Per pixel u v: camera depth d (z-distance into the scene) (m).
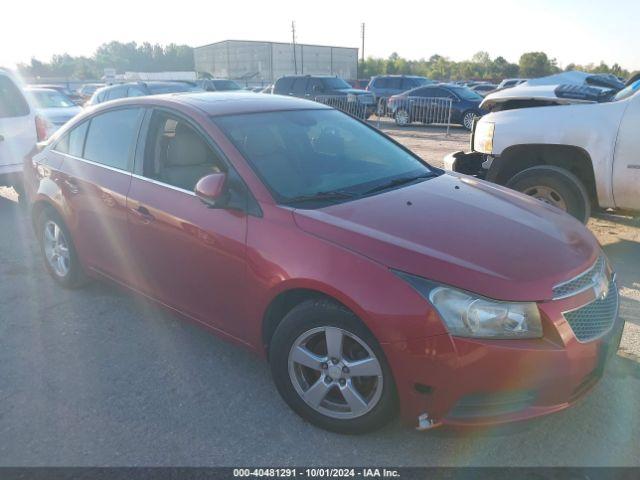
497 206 3.39
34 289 4.94
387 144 4.32
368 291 2.65
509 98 6.74
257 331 3.19
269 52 61.03
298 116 4.04
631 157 5.22
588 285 2.80
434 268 2.62
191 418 3.15
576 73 7.68
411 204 3.28
